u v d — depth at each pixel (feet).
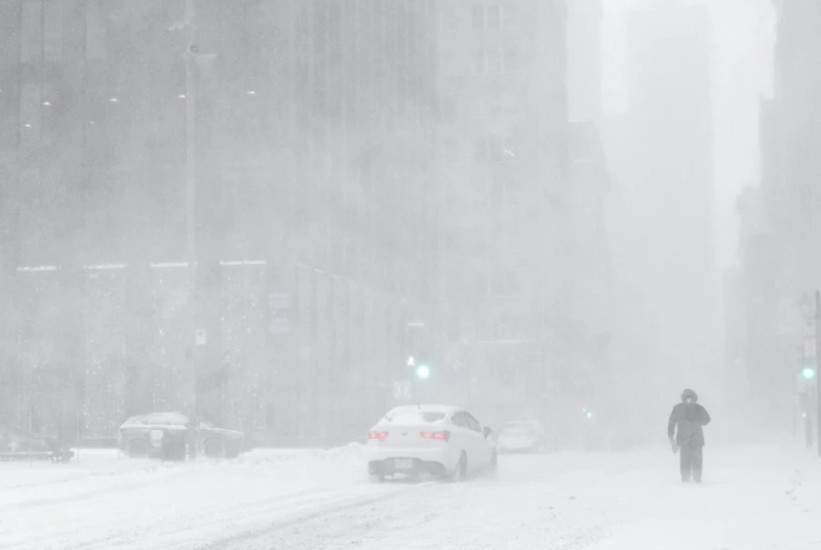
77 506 110.01
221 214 314.76
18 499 116.26
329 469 171.63
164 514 102.94
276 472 161.07
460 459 153.79
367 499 121.39
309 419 325.21
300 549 79.00
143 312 313.53
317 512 106.01
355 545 81.10
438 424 151.12
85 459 221.46
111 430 311.06
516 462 228.22
